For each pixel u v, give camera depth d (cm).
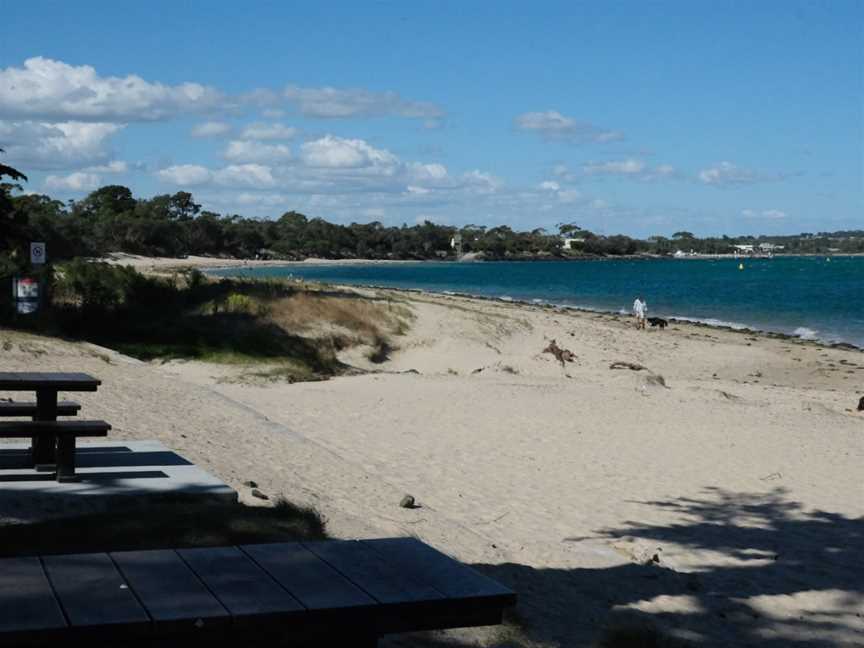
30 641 305
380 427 1609
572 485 1281
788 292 8925
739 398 2261
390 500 1072
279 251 19612
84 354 1948
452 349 3175
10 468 886
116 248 14800
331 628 346
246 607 338
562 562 924
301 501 949
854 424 1900
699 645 738
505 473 1326
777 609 851
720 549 1030
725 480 1357
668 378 2959
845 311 6512
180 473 909
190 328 2519
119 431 1221
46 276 2397
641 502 1213
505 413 1798
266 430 1408
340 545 420
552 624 723
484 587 373
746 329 5003
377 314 3259
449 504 1127
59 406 882
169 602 337
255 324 2683
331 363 2631
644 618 780
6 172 1630
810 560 1002
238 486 975
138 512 784
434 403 1875
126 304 2594
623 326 4709
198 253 17400
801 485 1344
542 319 4466
